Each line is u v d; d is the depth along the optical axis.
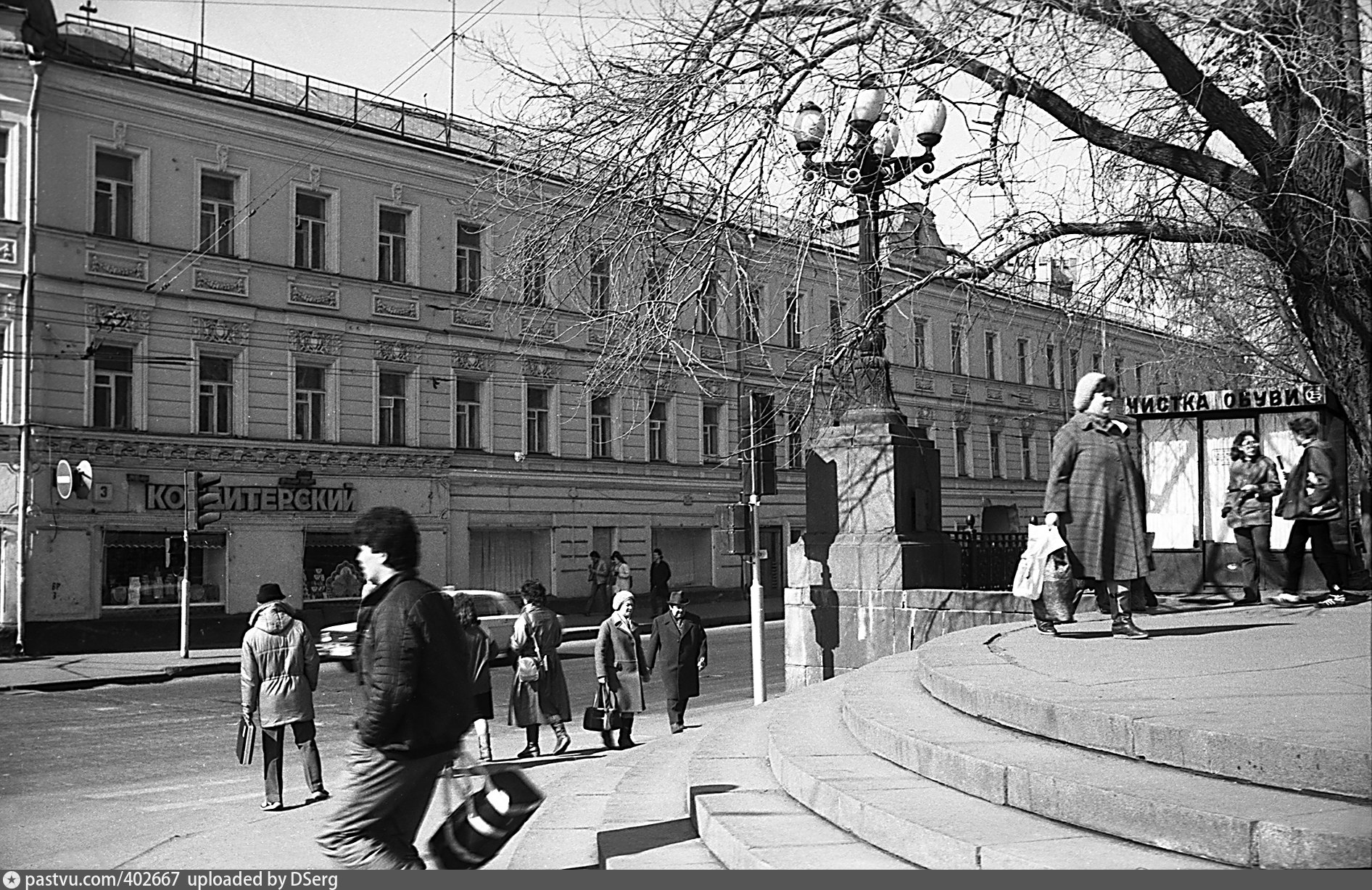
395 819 5.23
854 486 14.14
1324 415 12.45
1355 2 10.76
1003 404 44.50
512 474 32.66
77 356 25.11
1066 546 8.56
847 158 11.97
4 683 18.67
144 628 25.75
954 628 12.99
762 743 8.02
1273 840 3.98
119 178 26.22
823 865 4.66
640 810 6.73
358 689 5.29
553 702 11.90
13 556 23.88
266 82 29.52
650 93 11.69
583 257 12.44
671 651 12.55
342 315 29.36
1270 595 12.01
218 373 27.61
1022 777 4.90
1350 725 4.84
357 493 29.44
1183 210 13.15
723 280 12.68
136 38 27.38
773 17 11.65
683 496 37.34
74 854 7.81
